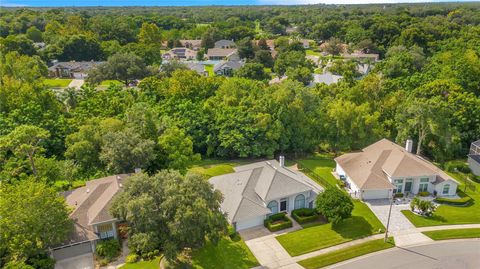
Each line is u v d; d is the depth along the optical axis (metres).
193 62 146.25
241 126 63.72
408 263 37.66
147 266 36.50
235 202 44.19
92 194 42.94
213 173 54.78
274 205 45.62
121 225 40.59
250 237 42.06
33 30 161.62
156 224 33.47
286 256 38.84
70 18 174.25
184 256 38.00
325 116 67.44
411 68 95.12
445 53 99.38
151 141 50.94
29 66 95.00
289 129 66.00
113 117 62.00
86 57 140.62
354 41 166.12
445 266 37.12
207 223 33.94
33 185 36.66
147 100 74.88
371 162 54.78
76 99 75.38
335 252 39.47
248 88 76.38
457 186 52.81
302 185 46.97
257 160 65.38
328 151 69.81
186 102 68.00
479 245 40.69
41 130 48.91
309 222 45.12
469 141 67.88
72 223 38.38
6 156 51.66
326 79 104.25
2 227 33.69
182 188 34.75
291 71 105.00
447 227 44.19
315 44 184.50
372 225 44.25
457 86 71.56
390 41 151.88
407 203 49.62
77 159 52.41
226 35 189.00
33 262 34.28
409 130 64.25
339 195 43.94
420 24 154.75
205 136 64.69
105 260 37.31
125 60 104.94
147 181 35.22
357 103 72.31
